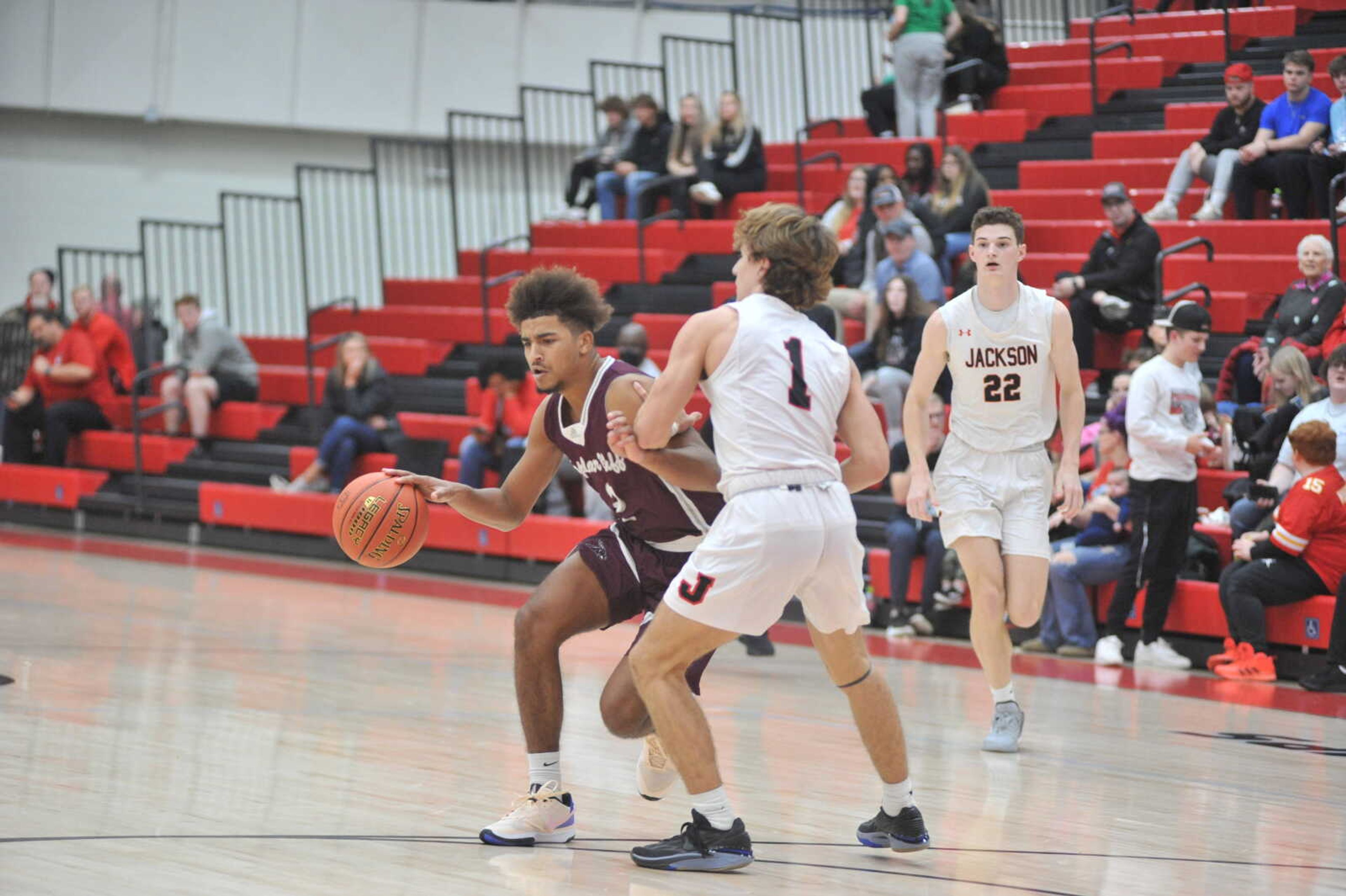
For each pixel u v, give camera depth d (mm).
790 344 7277
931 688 14414
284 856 7371
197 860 7230
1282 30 26547
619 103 29438
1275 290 20203
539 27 35531
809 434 7230
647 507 7848
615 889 6996
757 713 12656
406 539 7984
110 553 24109
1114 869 7750
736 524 7082
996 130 26734
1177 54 27062
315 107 34188
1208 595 16297
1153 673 15805
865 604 7473
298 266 34750
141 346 30469
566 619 7871
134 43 32625
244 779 9156
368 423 24469
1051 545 17438
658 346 24547
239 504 25031
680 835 7488
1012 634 17984
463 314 27578
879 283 21312
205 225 30250
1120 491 16844
